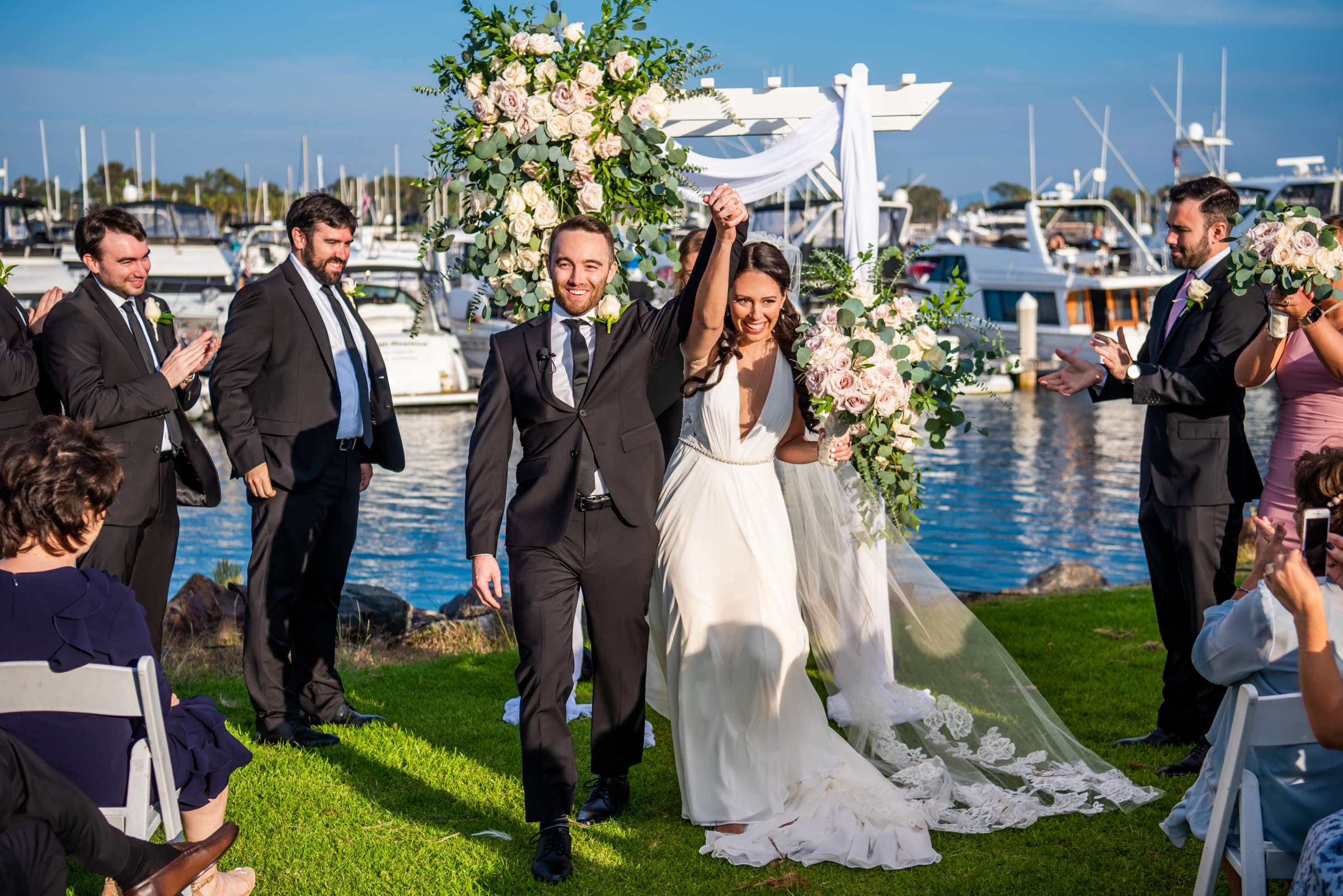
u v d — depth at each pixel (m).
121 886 2.32
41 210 24.75
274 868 3.25
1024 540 11.50
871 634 3.99
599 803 3.66
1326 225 3.63
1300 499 2.52
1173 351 4.20
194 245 23.83
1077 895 3.12
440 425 20.03
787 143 5.02
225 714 4.76
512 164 3.93
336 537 4.50
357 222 4.52
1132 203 63.06
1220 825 2.42
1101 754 4.21
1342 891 1.97
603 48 3.98
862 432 3.71
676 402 3.81
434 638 6.61
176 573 9.85
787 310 3.78
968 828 3.55
